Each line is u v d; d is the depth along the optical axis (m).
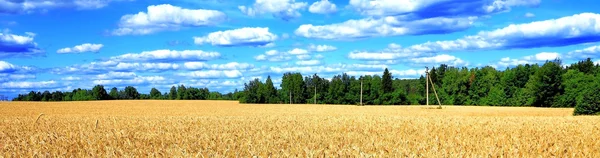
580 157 12.19
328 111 61.28
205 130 20.92
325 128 22.78
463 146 13.97
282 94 121.75
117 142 15.19
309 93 118.50
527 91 88.25
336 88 111.94
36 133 20.09
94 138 16.42
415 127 23.50
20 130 22.09
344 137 17.25
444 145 14.18
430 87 107.81
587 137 18.09
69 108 72.62
